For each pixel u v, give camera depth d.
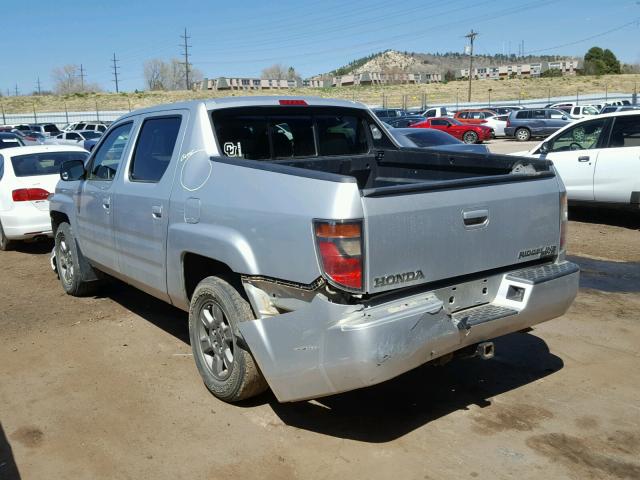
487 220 3.64
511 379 4.46
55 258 7.30
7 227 9.09
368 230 3.15
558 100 53.38
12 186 9.02
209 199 3.95
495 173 4.50
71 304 6.43
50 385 4.48
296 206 3.32
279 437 3.71
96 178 5.72
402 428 3.79
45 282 7.43
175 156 4.44
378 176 5.43
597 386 4.34
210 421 3.90
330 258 3.14
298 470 3.37
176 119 4.62
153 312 6.12
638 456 3.46
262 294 3.60
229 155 4.45
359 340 3.09
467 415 3.94
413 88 77.44
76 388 4.42
